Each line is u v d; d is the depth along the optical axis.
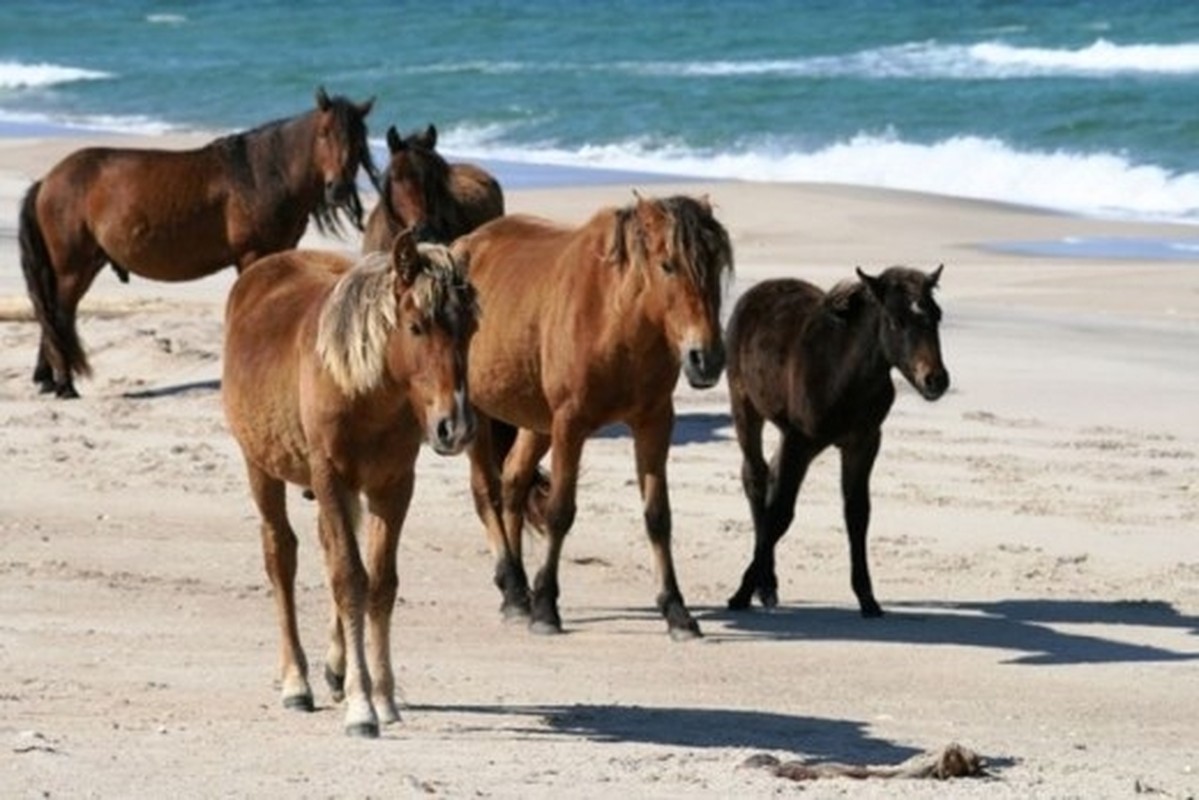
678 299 14.53
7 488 19.80
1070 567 17.70
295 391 12.04
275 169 23.48
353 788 10.16
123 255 23.78
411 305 11.23
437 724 12.34
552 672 14.20
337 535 11.82
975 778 10.97
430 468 20.98
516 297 15.69
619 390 15.13
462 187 19.56
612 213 15.18
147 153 23.95
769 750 11.91
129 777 10.27
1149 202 46.09
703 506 19.58
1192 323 29.20
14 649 14.08
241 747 11.27
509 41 82.62
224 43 85.62
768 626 15.88
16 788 9.95
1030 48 73.19
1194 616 16.30
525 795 10.12
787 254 36.81
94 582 16.48
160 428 22.47
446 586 16.95
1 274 31.55
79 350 24.05
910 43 76.62
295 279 12.78
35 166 49.06
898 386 24.67
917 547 18.27
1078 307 30.64
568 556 18.00
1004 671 14.60
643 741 12.06
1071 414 23.42
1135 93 57.97
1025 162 49.50
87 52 83.06
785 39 79.44
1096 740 12.73
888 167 50.56
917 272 15.63
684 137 54.97
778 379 16.11
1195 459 21.44
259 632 15.00
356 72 71.31
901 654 15.04
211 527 18.58
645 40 81.25
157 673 13.55
